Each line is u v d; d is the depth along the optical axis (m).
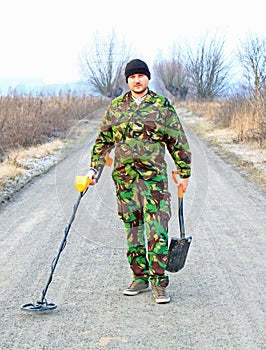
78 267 5.91
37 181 11.34
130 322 4.48
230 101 23.22
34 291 5.21
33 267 5.93
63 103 20.34
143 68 4.75
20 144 15.41
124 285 5.35
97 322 4.49
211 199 9.48
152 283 4.93
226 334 4.23
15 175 11.35
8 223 7.98
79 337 4.22
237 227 7.57
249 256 6.22
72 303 4.91
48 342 4.15
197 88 39.66
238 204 9.08
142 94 4.82
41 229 7.57
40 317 4.61
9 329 4.39
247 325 4.39
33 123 16.55
